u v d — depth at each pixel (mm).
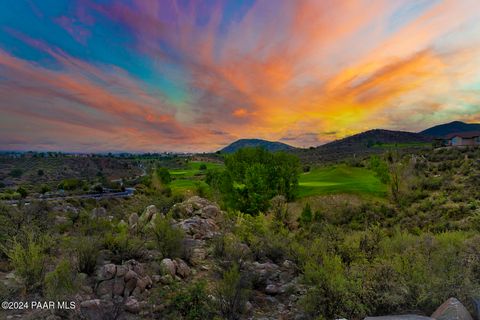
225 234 11656
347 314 6359
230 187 36969
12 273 7387
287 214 22594
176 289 7105
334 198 47000
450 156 68875
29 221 12258
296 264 9961
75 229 13023
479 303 5828
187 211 17578
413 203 42188
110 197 46656
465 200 35688
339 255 9211
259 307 7160
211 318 6227
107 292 6637
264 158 48531
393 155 68188
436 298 6297
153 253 9391
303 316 6578
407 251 8375
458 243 9523
